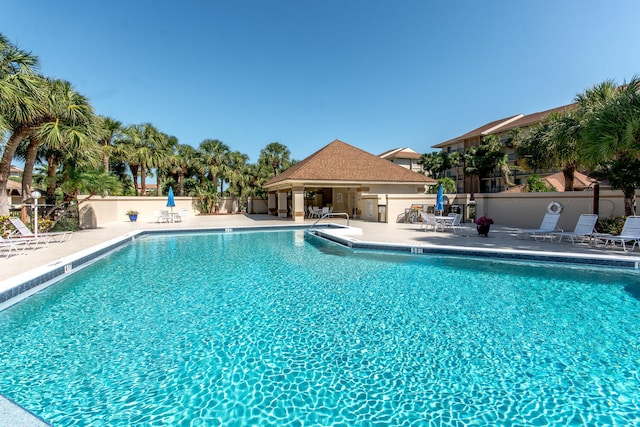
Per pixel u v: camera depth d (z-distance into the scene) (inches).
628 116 385.1
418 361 174.7
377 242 500.1
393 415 132.6
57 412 134.5
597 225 508.4
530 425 126.3
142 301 271.4
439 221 692.7
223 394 146.8
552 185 1157.1
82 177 629.0
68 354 182.9
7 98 434.6
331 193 1396.4
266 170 1616.6
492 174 1925.4
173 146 1514.5
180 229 716.0
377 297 280.7
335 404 139.6
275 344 195.0
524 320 228.8
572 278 334.0
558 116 679.7
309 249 522.9
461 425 126.4
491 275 349.7
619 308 251.0
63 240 524.4
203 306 259.6
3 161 525.7
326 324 223.9
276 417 131.4
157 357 179.6
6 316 239.5
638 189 561.3
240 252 498.6
